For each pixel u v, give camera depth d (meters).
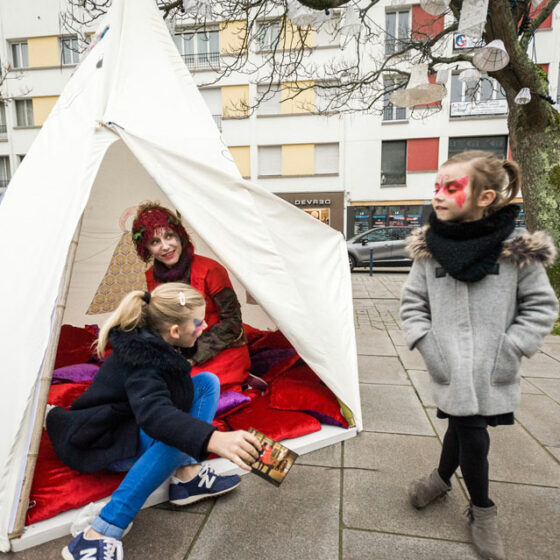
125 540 1.64
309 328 2.49
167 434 1.37
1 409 1.76
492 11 4.53
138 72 2.82
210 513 1.81
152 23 3.12
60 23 5.15
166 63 3.05
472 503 1.62
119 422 1.68
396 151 17.64
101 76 2.62
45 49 17.72
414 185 17.52
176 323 1.63
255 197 2.50
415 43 7.05
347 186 17.83
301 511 1.82
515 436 2.52
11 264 2.10
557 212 5.65
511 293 1.48
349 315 2.88
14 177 2.71
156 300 1.62
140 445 1.72
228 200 2.39
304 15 3.75
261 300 2.36
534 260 1.44
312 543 1.63
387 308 6.99
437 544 1.62
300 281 2.56
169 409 1.42
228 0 5.52
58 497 1.75
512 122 5.97
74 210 2.01
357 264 12.74
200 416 1.81
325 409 2.53
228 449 1.32
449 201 1.50
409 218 17.73
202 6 3.71
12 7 17.55
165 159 2.27
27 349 1.79
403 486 2.00
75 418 1.66
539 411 2.88
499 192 1.48
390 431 2.58
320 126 17.47
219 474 2.00
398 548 1.60
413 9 15.84
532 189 5.79
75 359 3.26
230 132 17.88
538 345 1.45
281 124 17.64
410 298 1.68
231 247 2.33
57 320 1.83
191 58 17.55
